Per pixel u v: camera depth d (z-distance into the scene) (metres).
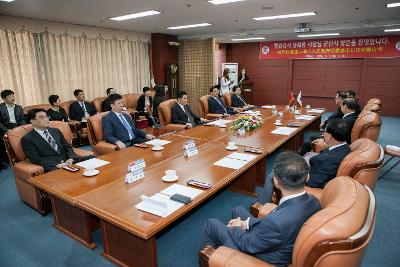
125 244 1.94
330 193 1.35
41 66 5.64
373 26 5.94
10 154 2.86
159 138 3.36
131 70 7.46
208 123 4.26
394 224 2.56
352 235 0.96
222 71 9.93
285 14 5.19
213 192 1.89
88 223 2.19
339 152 2.17
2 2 4.02
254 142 3.12
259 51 9.88
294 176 1.29
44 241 2.33
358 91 8.74
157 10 4.75
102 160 2.56
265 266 1.24
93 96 6.65
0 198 3.16
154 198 1.78
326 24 6.35
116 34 6.93
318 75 9.24
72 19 5.47
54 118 4.97
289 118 4.71
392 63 8.09
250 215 1.89
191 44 8.45
